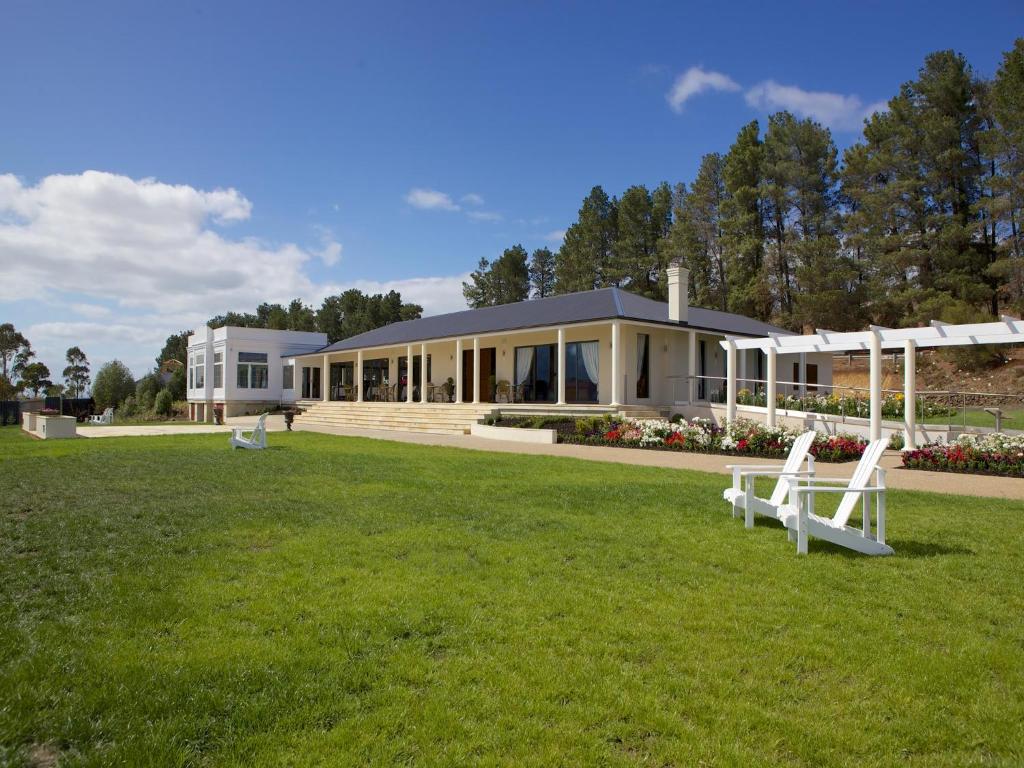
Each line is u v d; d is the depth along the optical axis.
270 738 2.65
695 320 22.45
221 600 4.20
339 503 7.54
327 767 2.46
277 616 3.92
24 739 2.63
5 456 12.79
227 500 7.70
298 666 3.26
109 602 4.15
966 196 35.88
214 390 34.81
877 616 4.07
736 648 3.56
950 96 35.69
